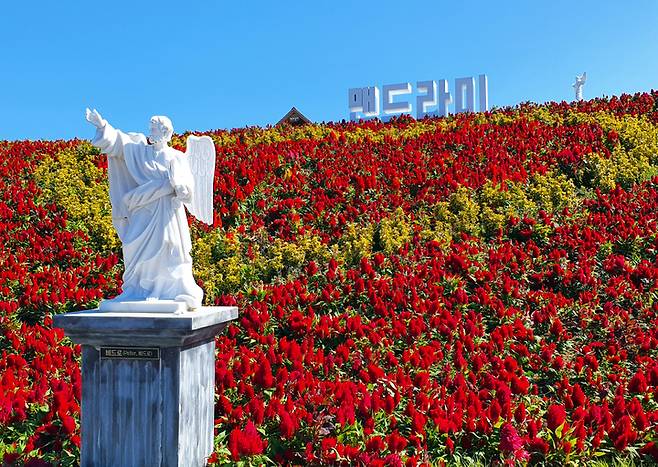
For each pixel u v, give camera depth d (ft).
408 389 20.48
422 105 84.17
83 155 56.70
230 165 48.52
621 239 35.83
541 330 27.94
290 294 30.19
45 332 26.53
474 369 22.81
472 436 17.78
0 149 61.21
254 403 18.34
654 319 28.09
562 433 17.39
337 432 17.87
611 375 22.85
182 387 15.21
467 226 38.83
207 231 37.93
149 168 16.16
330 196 45.21
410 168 50.03
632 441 17.49
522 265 33.71
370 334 25.58
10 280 32.27
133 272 16.35
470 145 54.44
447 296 31.07
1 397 19.39
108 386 15.25
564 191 44.09
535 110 70.13
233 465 16.20
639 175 47.47
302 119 77.15
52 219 41.78
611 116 63.46
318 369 23.47
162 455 15.02
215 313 16.28
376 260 34.01
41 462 15.64
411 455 17.53
